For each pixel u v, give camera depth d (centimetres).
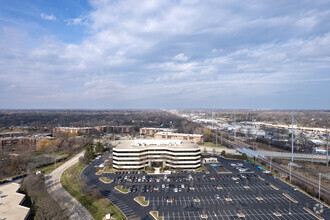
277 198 12125
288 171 17500
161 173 16500
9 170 17225
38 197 12262
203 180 15038
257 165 19212
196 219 9788
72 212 10612
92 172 16762
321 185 14238
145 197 12094
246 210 10662
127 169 17425
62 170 17575
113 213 10356
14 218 9594
